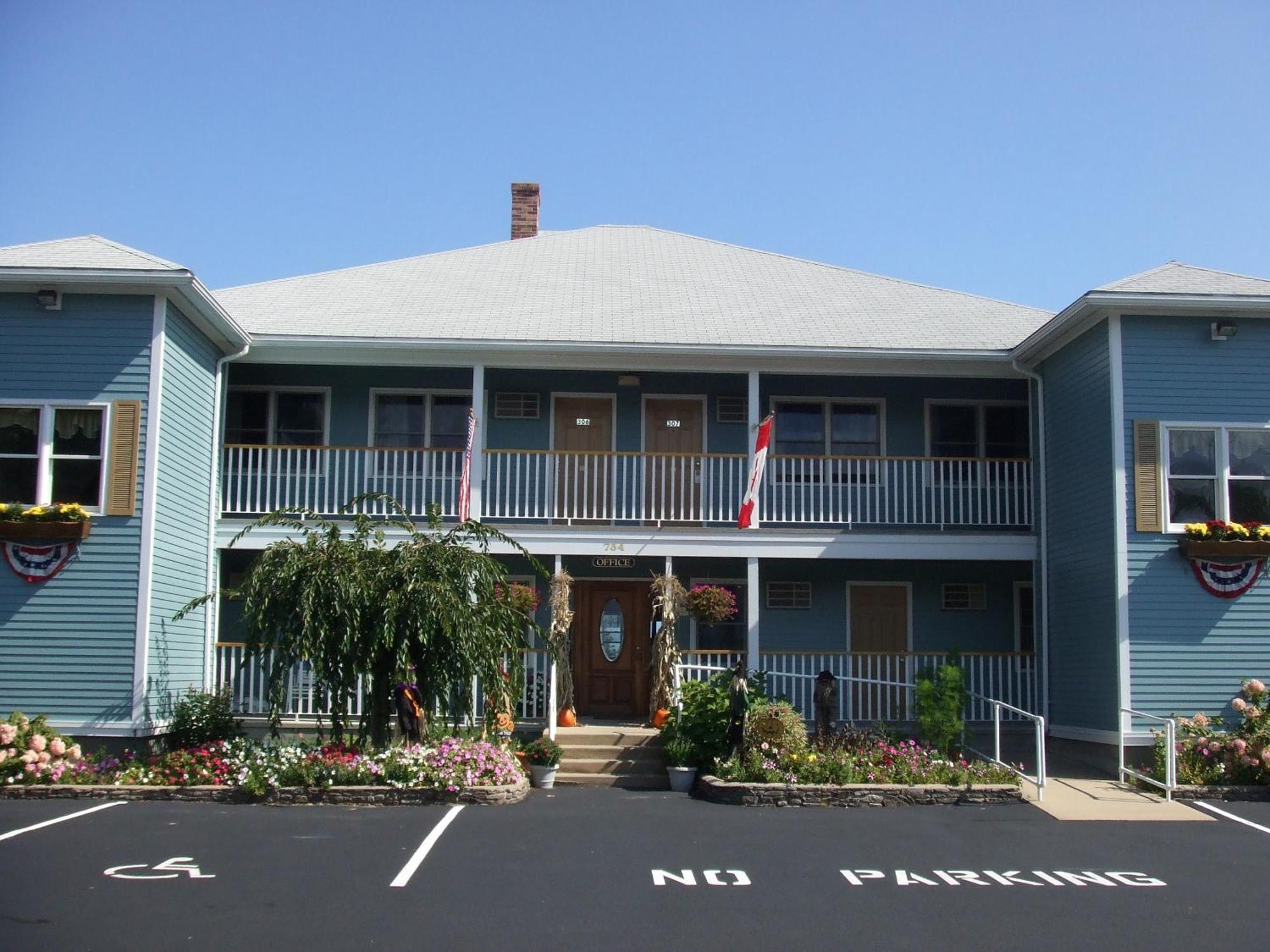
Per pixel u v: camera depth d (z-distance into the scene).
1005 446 19.66
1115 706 15.38
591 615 19.16
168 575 15.42
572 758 15.80
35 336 15.06
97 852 10.47
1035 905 9.31
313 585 13.63
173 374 15.56
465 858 10.53
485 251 23.22
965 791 13.56
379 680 14.28
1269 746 14.14
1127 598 15.35
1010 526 18.23
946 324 19.45
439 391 19.28
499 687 14.52
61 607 14.66
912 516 18.16
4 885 9.32
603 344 17.38
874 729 16.31
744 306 20.08
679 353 17.53
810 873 10.23
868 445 19.59
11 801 13.17
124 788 13.37
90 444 14.98
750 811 13.11
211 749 14.09
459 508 18.09
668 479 19.30
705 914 8.92
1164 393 15.70
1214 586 15.41
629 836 11.59
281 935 8.20
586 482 17.66
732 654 18.59
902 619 19.44
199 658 16.66
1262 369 15.84
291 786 13.27
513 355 17.62
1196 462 15.73
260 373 19.09
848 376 19.39
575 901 9.22
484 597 14.49
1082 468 16.58
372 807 13.09
